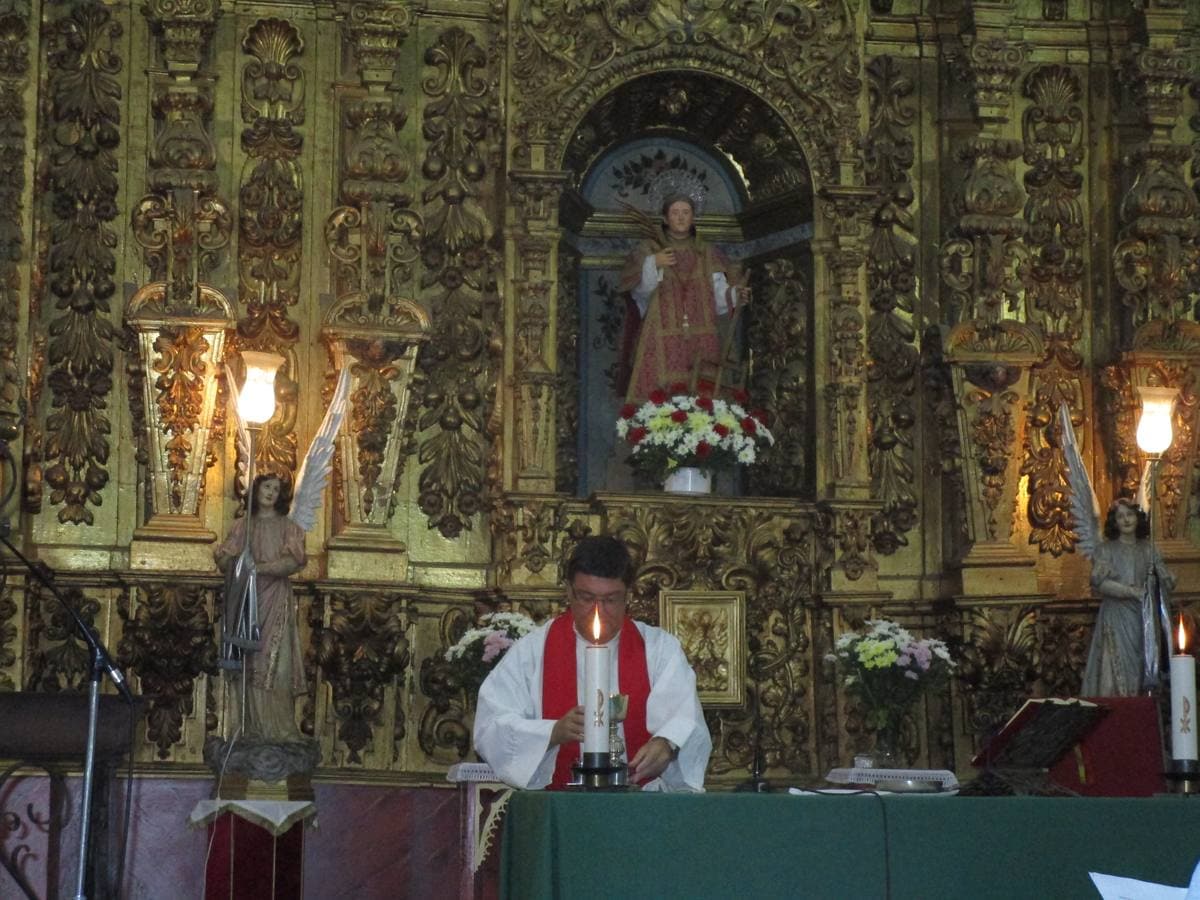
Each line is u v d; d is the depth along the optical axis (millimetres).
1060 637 13273
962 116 14070
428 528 13141
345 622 12445
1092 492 12922
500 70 13586
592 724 5484
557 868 5102
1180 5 13859
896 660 11867
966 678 13055
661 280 13688
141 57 13148
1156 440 12805
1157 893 4594
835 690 13016
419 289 13312
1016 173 13969
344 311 12844
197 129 12922
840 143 13727
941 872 5223
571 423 13734
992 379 13336
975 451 13367
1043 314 13820
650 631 7164
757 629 13211
